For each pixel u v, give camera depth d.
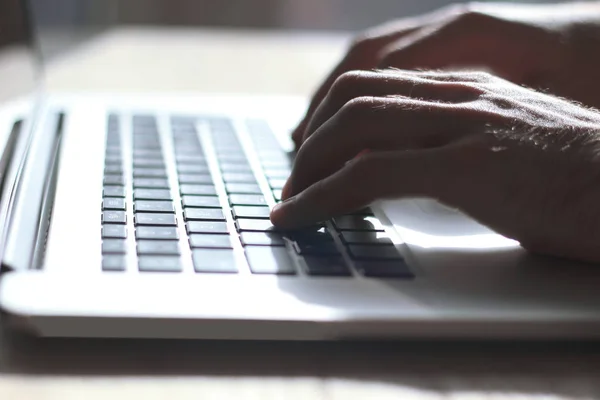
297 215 0.39
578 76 0.59
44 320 0.29
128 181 0.46
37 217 0.38
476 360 0.32
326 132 0.41
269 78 0.92
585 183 0.37
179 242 0.37
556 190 0.37
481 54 0.59
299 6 1.36
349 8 1.37
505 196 0.37
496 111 0.39
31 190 0.42
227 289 0.32
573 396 0.30
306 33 1.35
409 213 0.44
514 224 0.37
